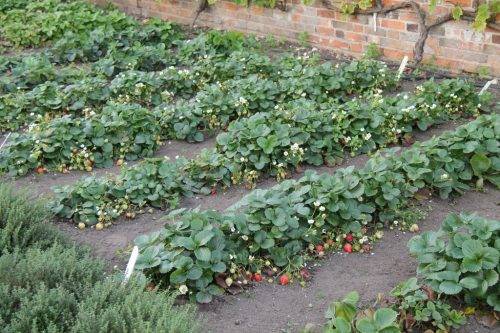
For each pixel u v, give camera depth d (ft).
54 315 6.17
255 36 17.94
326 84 13.57
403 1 14.84
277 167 10.76
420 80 14.57
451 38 14.39
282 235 8.36
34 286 6.71
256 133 10.77
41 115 13.14
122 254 8.68
